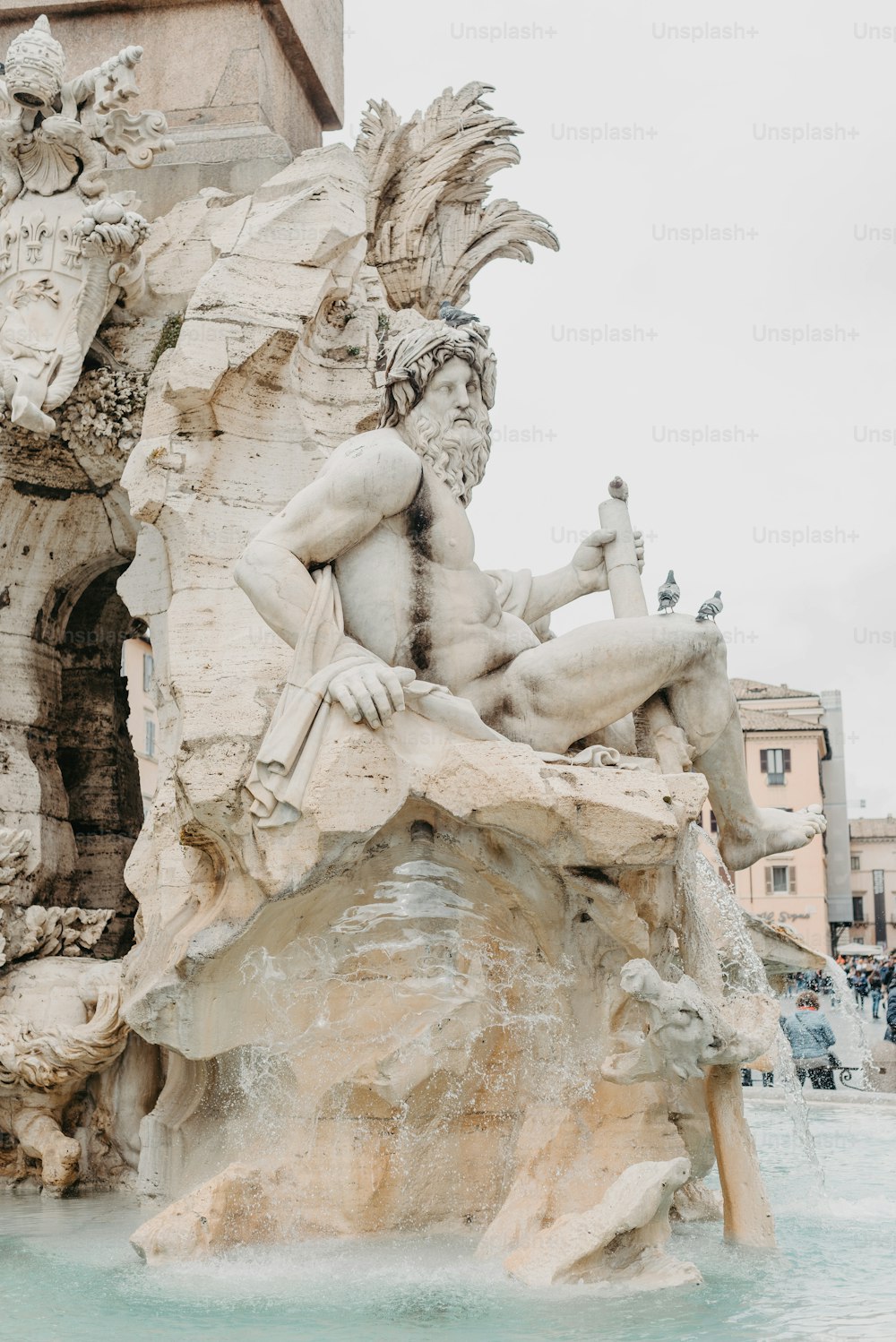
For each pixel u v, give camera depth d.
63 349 8.05
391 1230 6.12
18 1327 4.88
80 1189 7.59
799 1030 11.85
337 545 6.19
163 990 6.16
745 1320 4.79
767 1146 9.15
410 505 6.36
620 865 5.74
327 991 6.27
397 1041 6.11
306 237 7.88
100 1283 5.46
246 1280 5.45
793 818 7.19
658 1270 5.36
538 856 5.89
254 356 7.55
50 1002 7.72
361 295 8.37
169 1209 5.91
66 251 8.12
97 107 8.18
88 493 8.82
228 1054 6.51
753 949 6.60
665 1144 6.05
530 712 6.39
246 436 7.69
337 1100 6.18
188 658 7.28
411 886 6.26
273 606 6.05
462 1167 6.25
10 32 9.45
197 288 7.60
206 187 8.73
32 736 9.01
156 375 7.79
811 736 37.75
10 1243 6.24
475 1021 6.23
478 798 5.74
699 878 6.46
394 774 5.89
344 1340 4.64
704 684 6.57
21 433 8.38
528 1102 6.24
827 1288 5.26
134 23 9.33
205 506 7.52
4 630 8.95
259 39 9.19
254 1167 6.06
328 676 5.93
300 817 5.83
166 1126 6.87
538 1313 4.92
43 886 8.73
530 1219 5.76
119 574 9.62
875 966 17.23
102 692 9.77
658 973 5.99
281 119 9.58
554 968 6.20
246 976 6.18
